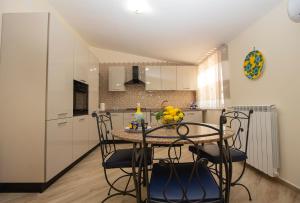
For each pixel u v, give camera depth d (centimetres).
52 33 212
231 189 199
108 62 508
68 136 256
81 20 335
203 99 459
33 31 204
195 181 120
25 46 203
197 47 383
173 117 162
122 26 340
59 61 229
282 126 208
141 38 382
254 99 258
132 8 272
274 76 220
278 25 213
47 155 202
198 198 101
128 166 161
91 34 400
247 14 239
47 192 198
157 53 463
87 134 339
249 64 262
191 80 495
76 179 232
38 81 201
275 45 217
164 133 141
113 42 437
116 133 154
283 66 206
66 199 184
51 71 209
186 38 347
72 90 271
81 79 311
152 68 488
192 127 173
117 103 505
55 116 219
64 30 244
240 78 291
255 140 236
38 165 199
